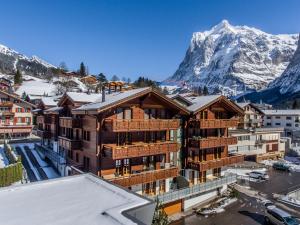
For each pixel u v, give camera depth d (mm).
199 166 31141
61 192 8992
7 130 61781
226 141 34938
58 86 131875
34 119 67375
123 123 24688
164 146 27453
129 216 6859
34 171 34781
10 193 8906
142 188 27453
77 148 29172
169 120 28359
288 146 69000
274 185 42031
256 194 37125
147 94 27469
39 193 8914
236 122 36969
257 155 59938
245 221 27844
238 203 33156
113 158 23750
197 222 27328
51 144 42094
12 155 35312
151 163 28875
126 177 24469
